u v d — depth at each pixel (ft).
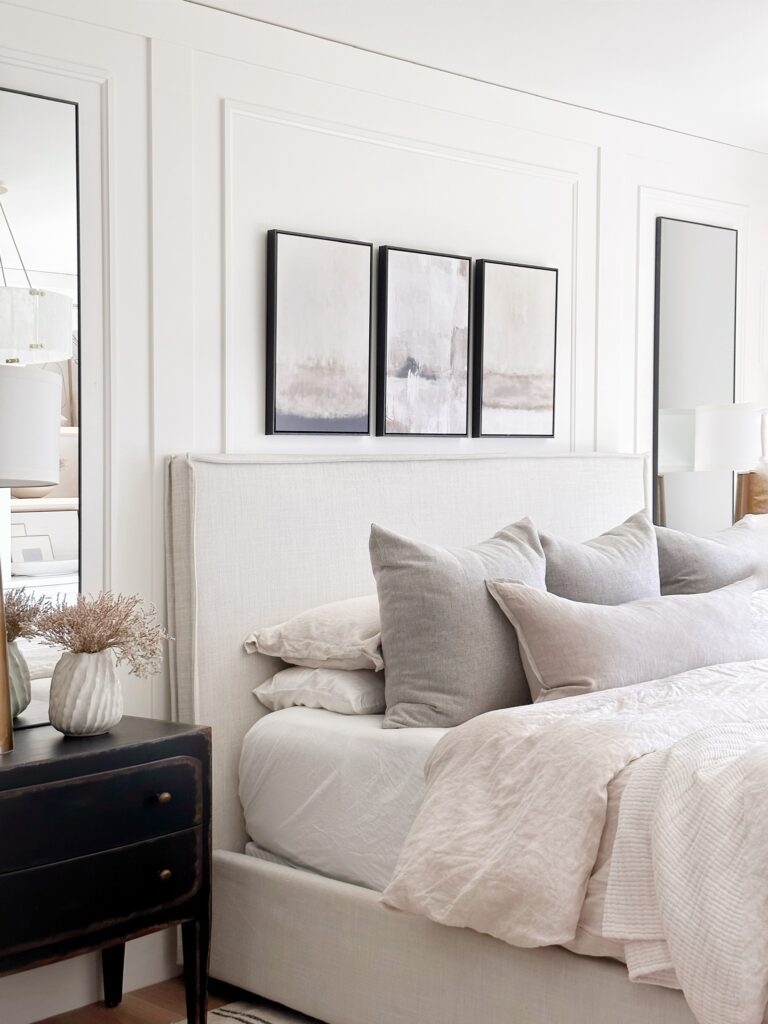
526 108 13.19
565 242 13.69
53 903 7.81
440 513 11.92
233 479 10.40
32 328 9.43
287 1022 9.29
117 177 9.96
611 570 10.86
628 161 14.33
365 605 10.38
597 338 14.07
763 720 8.23
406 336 12.06
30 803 7.68
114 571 9.98
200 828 8.81
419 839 7.97
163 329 10.29
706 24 11.23
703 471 15.11
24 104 9.36
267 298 11.04
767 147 15.65
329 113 11.44
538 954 7.55
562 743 7.70
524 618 9.53
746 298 15.90
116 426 9.98
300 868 9.62
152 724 9.04
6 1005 9.31
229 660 10.39
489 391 12.85
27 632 8.71
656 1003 6.93
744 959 6.18
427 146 12.28
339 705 9.89
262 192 11.00
